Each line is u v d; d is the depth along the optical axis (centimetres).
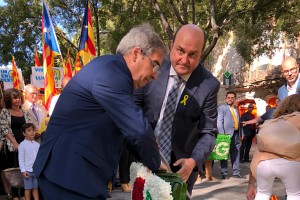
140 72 228
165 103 303
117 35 1759
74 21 2230
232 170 1043
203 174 980
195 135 313
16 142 654
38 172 226
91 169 220
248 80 3158
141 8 1850
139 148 218
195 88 304
